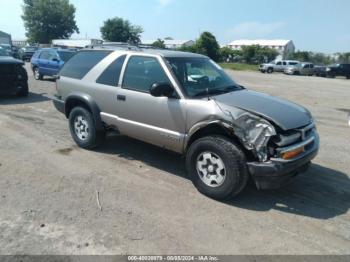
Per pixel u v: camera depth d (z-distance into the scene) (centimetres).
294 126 377
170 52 491
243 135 363
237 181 373
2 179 442
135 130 485
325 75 3647
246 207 387
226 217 364
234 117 373
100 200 393
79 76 566
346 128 797
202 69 488
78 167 493
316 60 7144
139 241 315
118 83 501
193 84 446
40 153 547
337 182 466
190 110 409
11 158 520
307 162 403
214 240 321
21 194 401
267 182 364
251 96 442
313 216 372
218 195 392
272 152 364
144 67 473
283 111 398
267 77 2852
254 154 362
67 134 663
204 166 404
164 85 420
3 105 928
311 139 403
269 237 329
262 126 362
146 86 465
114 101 504
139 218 355
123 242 313
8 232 322
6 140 611
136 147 588
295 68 3678
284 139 364
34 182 437
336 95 1508
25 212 360
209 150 391
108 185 435
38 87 1323
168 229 337
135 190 422
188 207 382
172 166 507
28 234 320
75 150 567
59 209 369
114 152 561
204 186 405
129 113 486
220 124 380
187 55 500
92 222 345
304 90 1706
